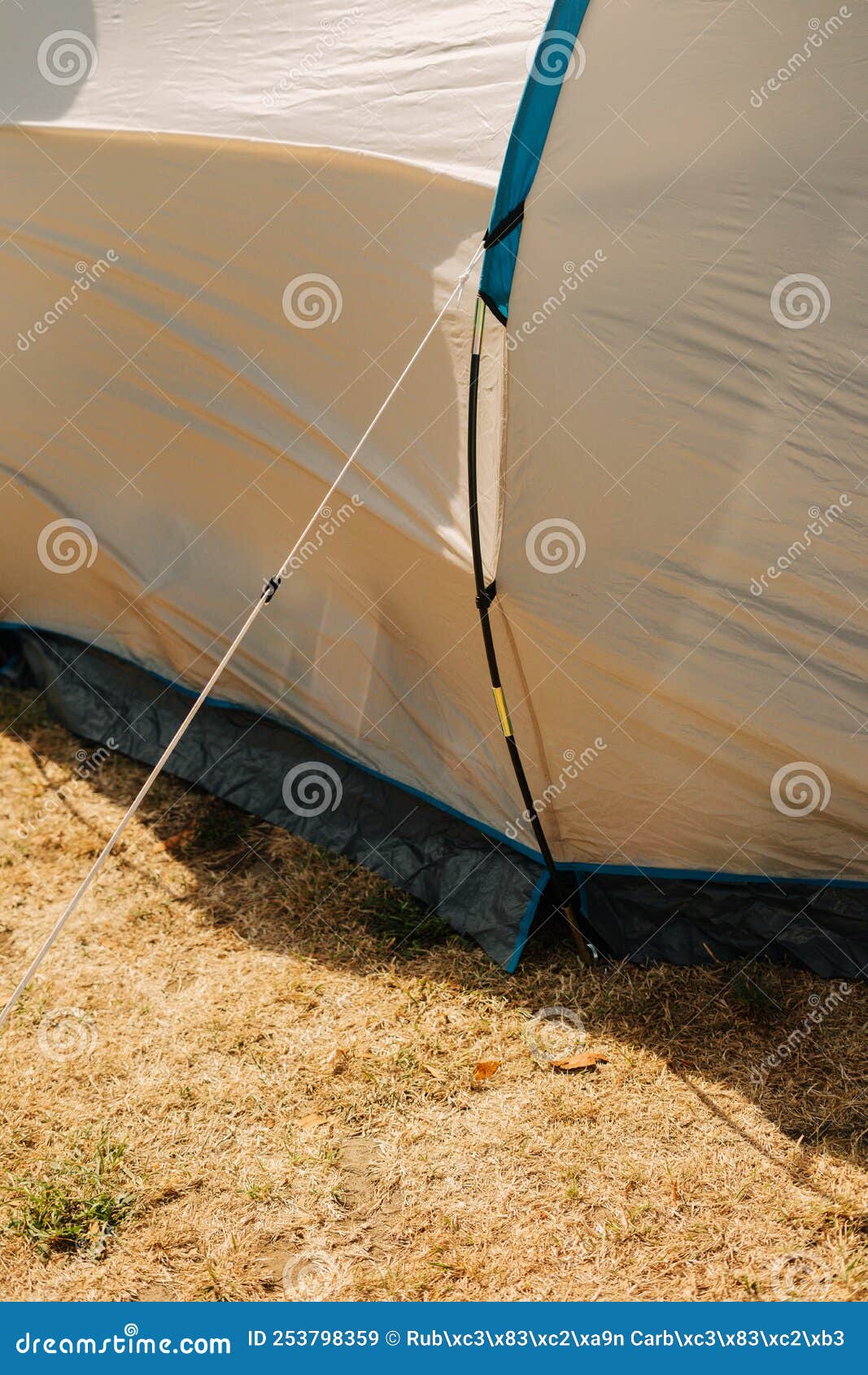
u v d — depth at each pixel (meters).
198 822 4.40
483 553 3.31
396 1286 2.75
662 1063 3.29
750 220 3.14
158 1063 3.38
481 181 3.26
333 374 3.71
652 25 3.15
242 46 4.01
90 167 4.10
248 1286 2.77
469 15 3.55
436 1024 3.47
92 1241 2.87
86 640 5.01
